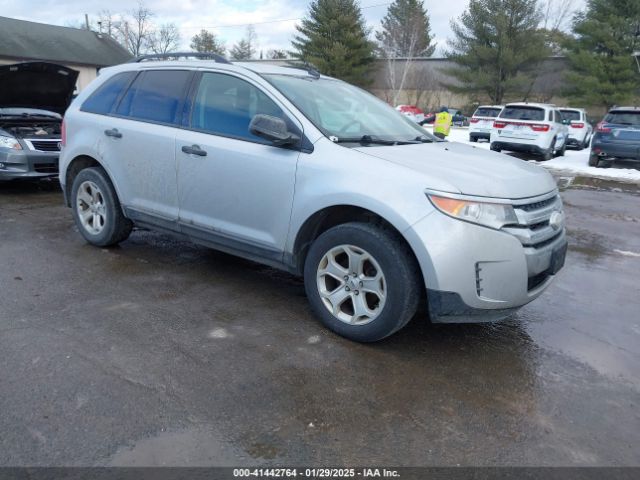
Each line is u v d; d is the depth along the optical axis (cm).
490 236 311
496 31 3878
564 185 1155
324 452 245
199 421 261
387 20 5881
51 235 564
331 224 374
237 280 457
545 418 282
